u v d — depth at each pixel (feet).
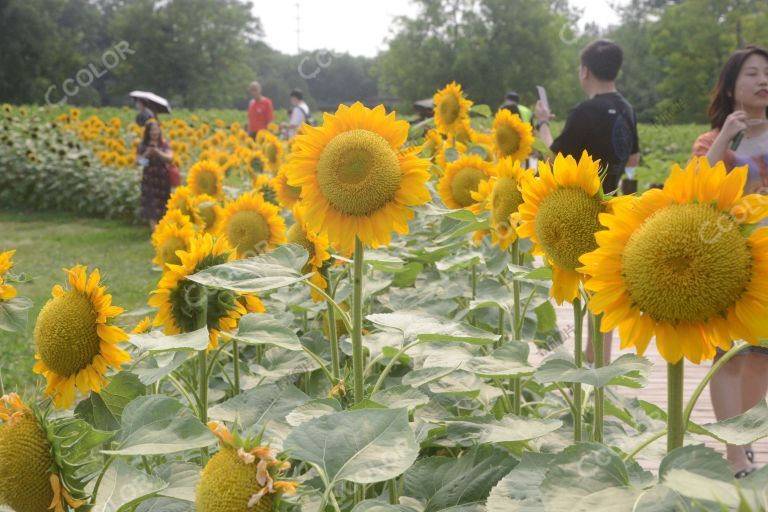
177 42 192.03
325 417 4.89
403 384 6.32
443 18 149.38
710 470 3.59
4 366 17.92
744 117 10.03
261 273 5.76
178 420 4.99
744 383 10.86
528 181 5.58
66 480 4.66
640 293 4.01
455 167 11.49
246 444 4.29
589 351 13.01
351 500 6.54
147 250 34.88
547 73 139.74
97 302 5.78
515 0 140.15
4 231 41.01
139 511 5.67
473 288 10.85
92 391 6.15
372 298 12.42
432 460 6.20
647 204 4.09
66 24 203.82
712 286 3.84
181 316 6.79
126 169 46.21
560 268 5.52
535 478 4.58
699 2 130.41
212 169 20.20
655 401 13.52
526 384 9.32
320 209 6.42
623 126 14.30
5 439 4.58
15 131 52.26
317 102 216.54
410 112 157.17
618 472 3.84
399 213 6.30
